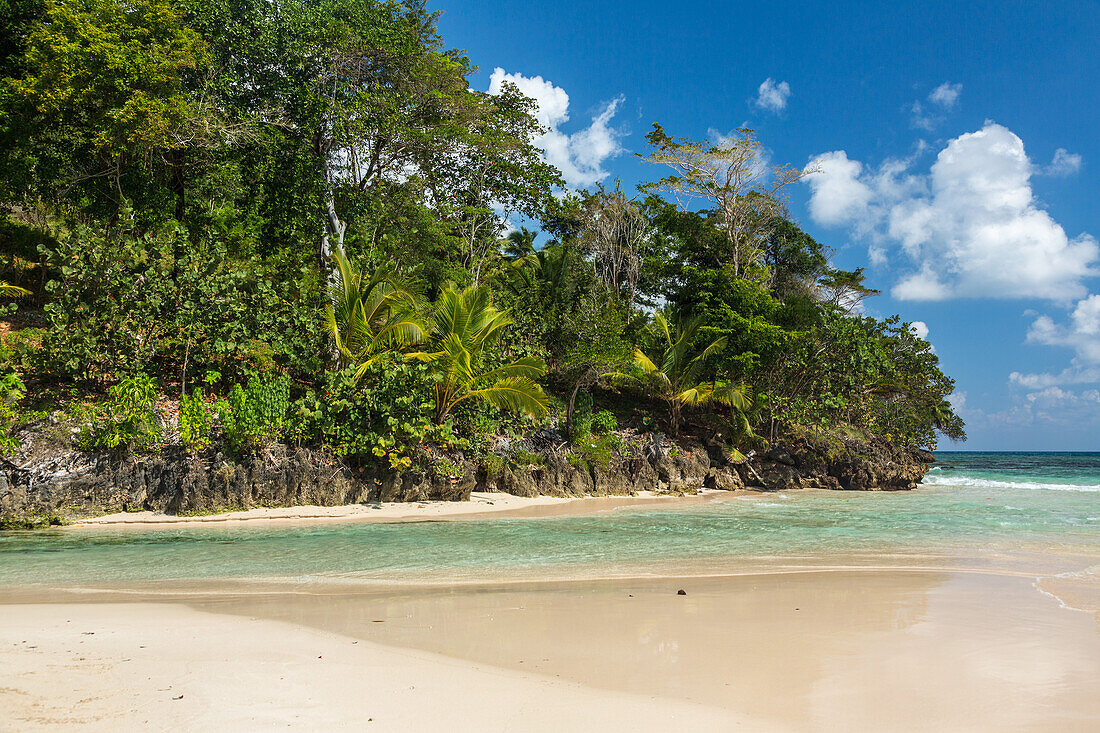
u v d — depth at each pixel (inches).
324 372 874.8
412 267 1166.3
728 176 1588.3
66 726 156.0
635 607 309.0
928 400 1662.2
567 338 1200.2
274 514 703.1
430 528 639.8
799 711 176.4
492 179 1240.8
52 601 329.7
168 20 856.3
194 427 708.0
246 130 932.6
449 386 893.2
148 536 573.6
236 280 839.7
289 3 973.2
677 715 172.6
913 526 664.4
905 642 247.3
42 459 652.1
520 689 192.5
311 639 248.7
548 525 670.5
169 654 224.7
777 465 1288.1
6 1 928.9
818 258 1887.3
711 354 1283.2
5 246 954.7
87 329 729.0
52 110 818.8
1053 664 220.5
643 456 1137.4
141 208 937.5
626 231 1573.6
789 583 375.2
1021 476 1804.9
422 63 1040.2
